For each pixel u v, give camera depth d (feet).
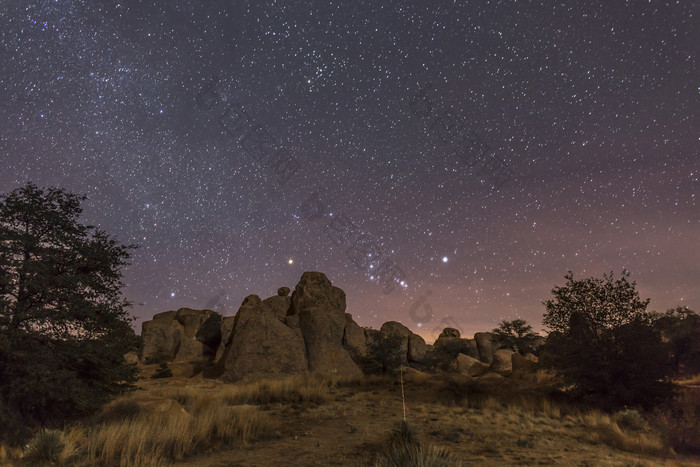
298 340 105.29
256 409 47.14
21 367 33.06
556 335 59.88
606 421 43.50
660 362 53.36
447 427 41.24
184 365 124.36
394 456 22.82
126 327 40.75
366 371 110.83
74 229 39.19
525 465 27.20
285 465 27.30
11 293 35.35
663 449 33.14
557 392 60.54
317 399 61.67
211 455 29.99
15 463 25.77
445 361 140.56
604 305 57.16
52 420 35.01
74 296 36.96
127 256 41.68
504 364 123.34
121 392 41.47
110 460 26.58
